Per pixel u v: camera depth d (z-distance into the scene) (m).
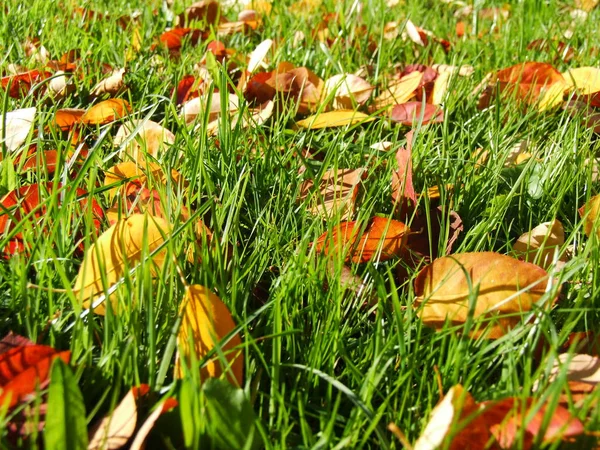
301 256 0.51
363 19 1.27
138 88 0.82
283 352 0.49
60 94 0.78
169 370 0.46
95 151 0.51
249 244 0.58
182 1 1.29
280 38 1.08
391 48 1.03
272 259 0.55
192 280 0.50
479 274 0.48
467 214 0.62
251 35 1.14
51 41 0.93
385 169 0.64
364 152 0.69
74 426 0.39
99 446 0.41
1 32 0.95
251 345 0.47
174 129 0.73
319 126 0.72
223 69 0.66
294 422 0.43
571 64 0.97
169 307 0.47
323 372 0.46
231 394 0.41
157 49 0.99
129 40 0.98
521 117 0.77
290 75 0.81
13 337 0.45
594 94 0.78
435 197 0.63
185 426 0.39
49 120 0.68
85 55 0.86
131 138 0.61
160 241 0.50
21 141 0.65
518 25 1.22
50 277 0.47
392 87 0.85
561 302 0.52
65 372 0.39
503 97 0.80
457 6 1.48
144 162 0.63
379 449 0.43
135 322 0.45
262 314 0.50
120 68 0.85
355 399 0.42
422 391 0.46
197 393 0.40
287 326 0.48
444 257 0.49
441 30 1.24
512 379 0.45
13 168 0.59
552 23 1.16
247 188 0.63
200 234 0.53
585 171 0.65
